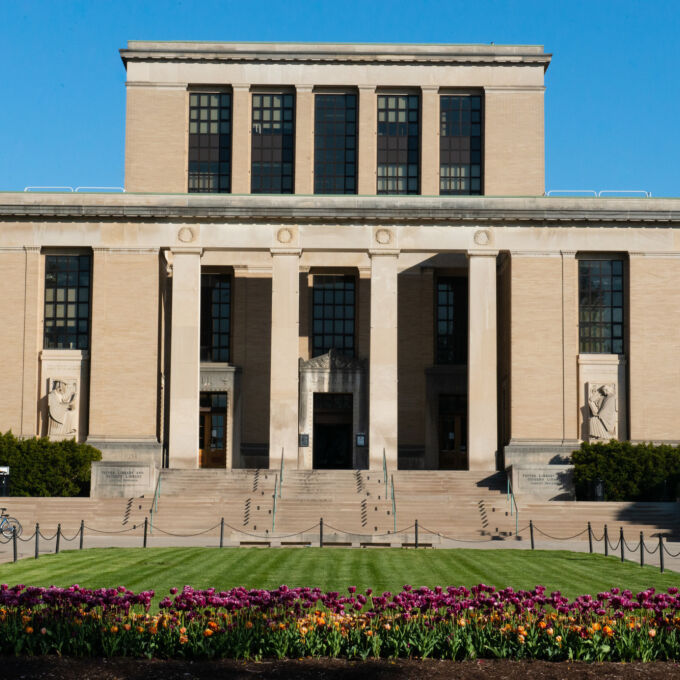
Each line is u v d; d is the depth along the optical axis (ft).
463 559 123.34
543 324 204.13
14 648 66.69
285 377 201.98
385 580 101.55
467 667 64.69
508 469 192.34
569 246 205.46
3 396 202.90
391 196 206.08
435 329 232.12
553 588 98.99
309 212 204.54
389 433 201.16
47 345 206.39
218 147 236.02
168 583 97.66
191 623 69.10
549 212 204.23
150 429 201.36
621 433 204.03
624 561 123.85
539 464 198.80
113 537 156.35
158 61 236.22
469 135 236.43
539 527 164.96
